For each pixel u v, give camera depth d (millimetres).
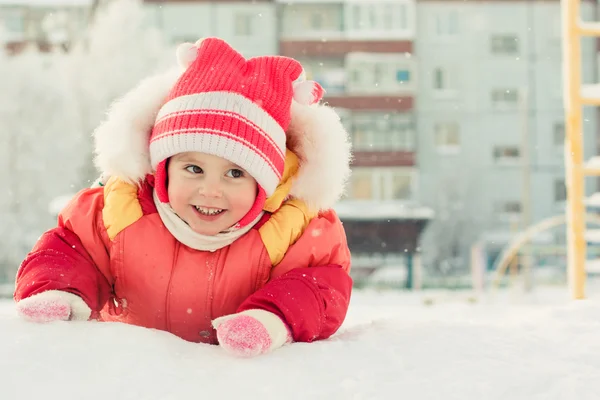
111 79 22078
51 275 1686
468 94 27766
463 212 26781
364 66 27422
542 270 25000
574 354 1482
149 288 1818
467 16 27953
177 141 1718
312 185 1891
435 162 27500
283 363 1393
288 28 27938
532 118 27797
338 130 1924
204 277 1810
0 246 22156
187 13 27641
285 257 1835
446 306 6387
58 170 22234
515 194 27375
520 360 1450
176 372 1324
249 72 1842
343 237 1941
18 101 22141
